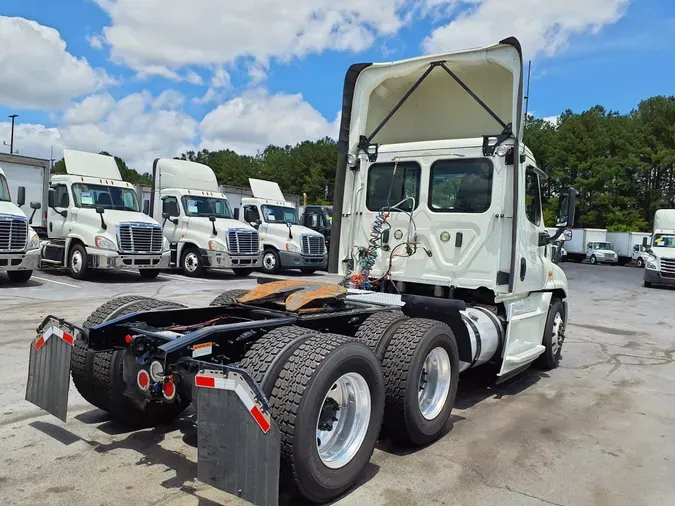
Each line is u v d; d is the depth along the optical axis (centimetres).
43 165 1636
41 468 371
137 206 1641
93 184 1562
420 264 605
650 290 2117
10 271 1361
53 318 399
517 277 581
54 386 389
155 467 379
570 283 2297
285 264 1928
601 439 482
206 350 350
